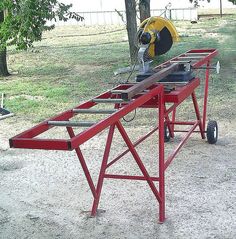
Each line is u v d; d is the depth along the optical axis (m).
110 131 4.55
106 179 5.55
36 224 4.61
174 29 4.94
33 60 14.82
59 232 4.42
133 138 6.95
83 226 4.50
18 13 10.57
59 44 18.02
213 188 5.14
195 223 4.39
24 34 10.81
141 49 4.83
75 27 23.09
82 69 12.82
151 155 6.25
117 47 16.33
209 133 6.52
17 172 5.99
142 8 11.96
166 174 5.58
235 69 11.28
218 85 9.88
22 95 10.19
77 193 5.25
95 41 18.25
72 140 3.28
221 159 5.99
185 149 6.43
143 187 5.27
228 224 4.34
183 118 7.79
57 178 5.71
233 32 17.19
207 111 8.11
